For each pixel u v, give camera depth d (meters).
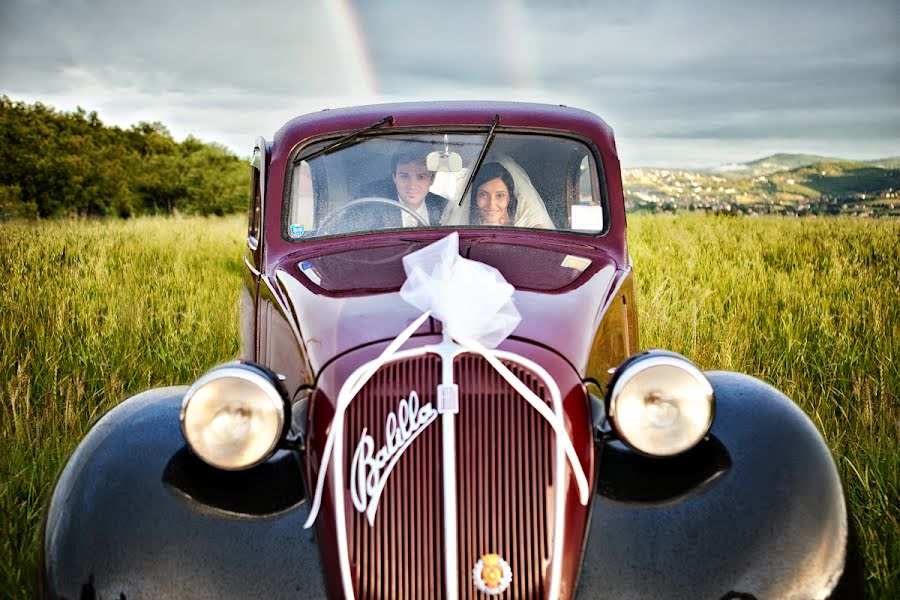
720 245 12.09
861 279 8.66
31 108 52.41
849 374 6.06
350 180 4.25
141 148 59.00
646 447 2.79
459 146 4.27
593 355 3.12
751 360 6.41
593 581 2.67
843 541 2.63
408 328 2.89
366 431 2.76
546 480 2.72
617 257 4.15
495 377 2.79
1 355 6.70
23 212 41.38
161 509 2.70
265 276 4.04
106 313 8.03
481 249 3.82
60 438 5.20
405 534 2.71
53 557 2.63
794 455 2.80
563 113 4.45
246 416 2.77
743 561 2.58
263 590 2.62
